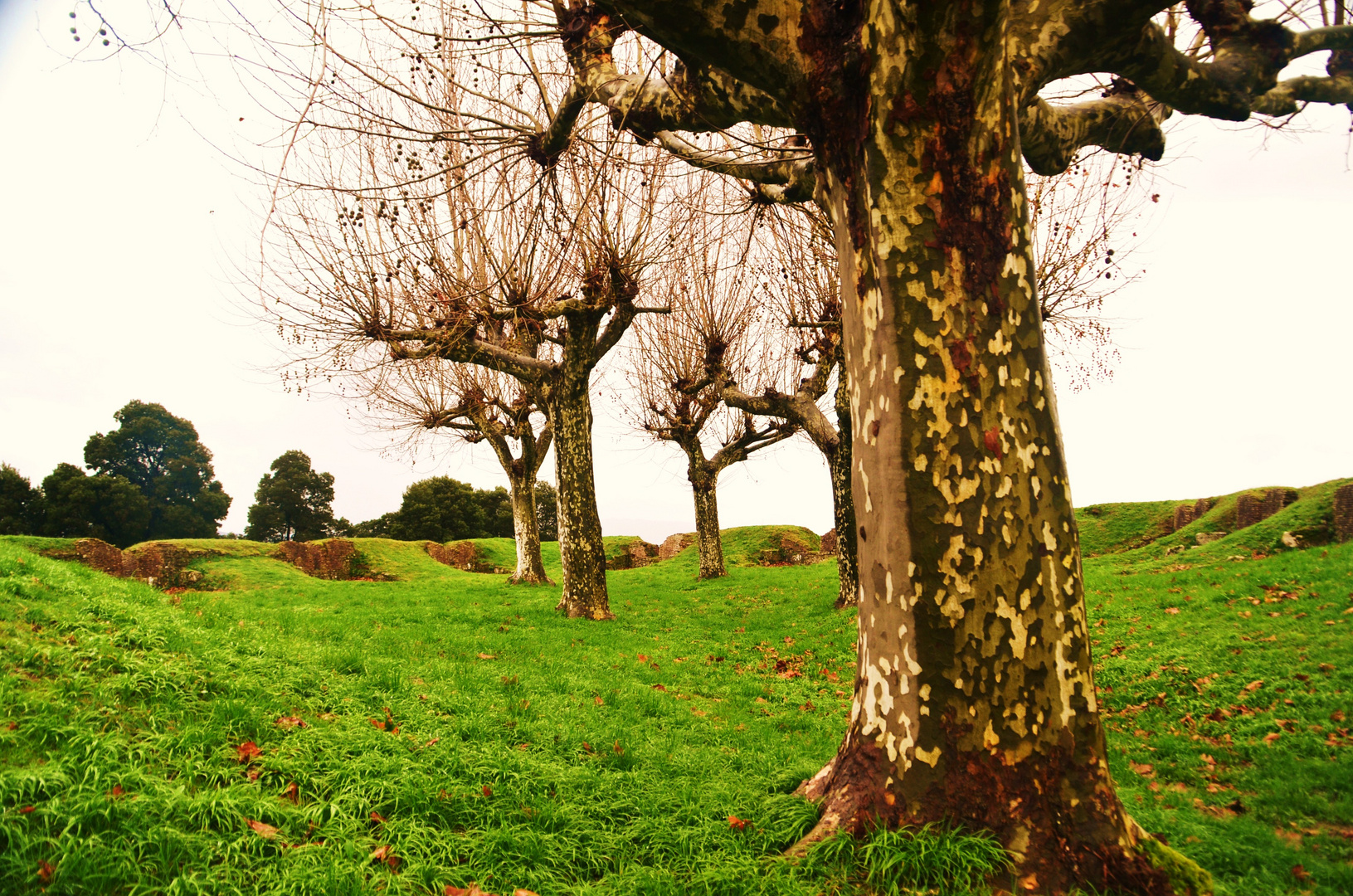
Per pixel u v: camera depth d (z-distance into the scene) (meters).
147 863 3.45
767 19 4.18
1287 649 9.05
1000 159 4.02
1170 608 12.49
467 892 3.77
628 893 3.81
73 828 3.52
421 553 34.62
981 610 3.89
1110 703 8.75
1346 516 17.88
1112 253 11.84
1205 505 25.11
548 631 13.72
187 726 4.94
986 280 3.99
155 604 9.00
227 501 49.84
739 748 6.90
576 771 5.45
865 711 4.31
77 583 7.96
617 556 38.19
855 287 4.34
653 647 13.07
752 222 12.02
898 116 3.91
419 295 14.04
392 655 9.44
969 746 3.88
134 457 46.03
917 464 4.01
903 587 4.05
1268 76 6.47
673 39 4.36
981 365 3.97
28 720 4.37
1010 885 3.58
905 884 3.67
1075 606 4.02
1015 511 3.94
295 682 6.41
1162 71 5.82
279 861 3.71
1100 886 3.62
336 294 14.15
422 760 5.21
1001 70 3.89
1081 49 5.10
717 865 4.02
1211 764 6.57
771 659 12.91
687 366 21.94
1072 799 3.81
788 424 24.03
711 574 26.34
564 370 15.83
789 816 4.45
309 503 53.03
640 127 7.06
